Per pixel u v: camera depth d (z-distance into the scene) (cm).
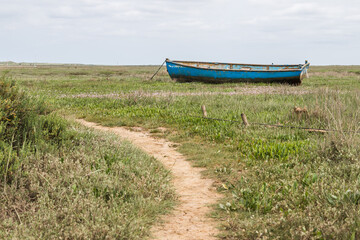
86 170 616
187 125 1260
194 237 463
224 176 729
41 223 445
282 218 466
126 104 1736
